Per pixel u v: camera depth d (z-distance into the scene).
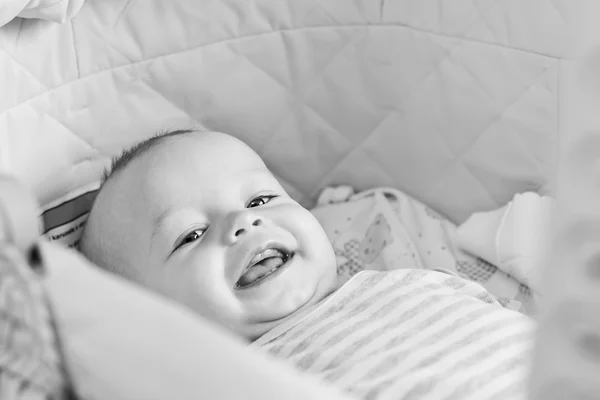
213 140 1.25
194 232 1.17
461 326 1.02
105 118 1.30
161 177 1.20
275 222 1.16
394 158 1.45
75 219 1.29
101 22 1.26
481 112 1.33
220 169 1.22
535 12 1.22
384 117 1.43
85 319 0.61
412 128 1.41
